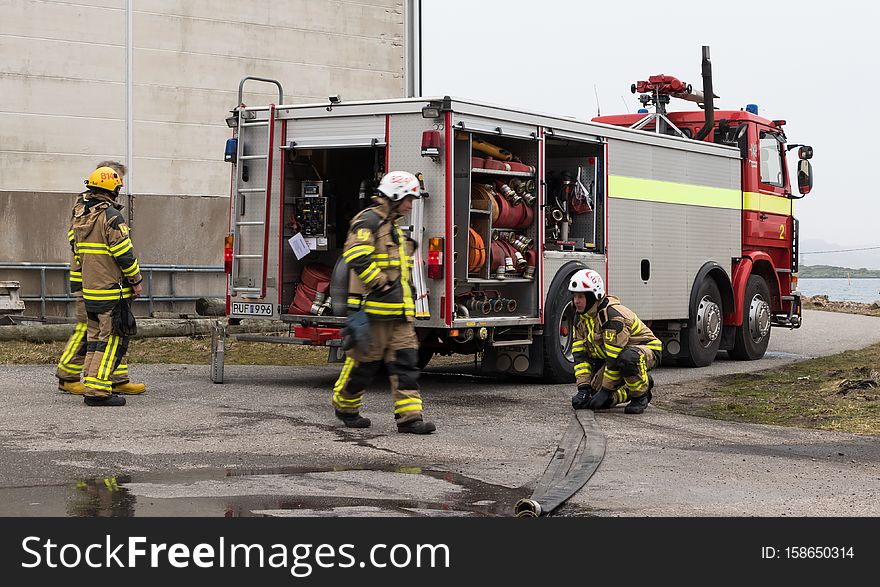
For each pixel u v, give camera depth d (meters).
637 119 14.05
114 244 8.64
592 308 8.99
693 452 7.21
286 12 17.67
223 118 17.20
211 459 6.63
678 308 12.63
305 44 17.84
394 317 7.68
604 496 5.88
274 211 10.43
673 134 14.12
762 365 13.30
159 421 7.98
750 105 14.58
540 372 10.80
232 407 8.77
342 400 7.88
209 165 17.14
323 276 10.37
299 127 10.30
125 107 16.48
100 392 8.61
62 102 16.05
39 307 15.95
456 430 7.95
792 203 15.05
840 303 28.66
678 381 11.36
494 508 5.55
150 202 16.70
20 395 9.22
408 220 9.63
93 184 8.83
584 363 9.11
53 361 11.87
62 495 5.61
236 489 5.82
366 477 6.22
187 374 11.06
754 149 14.06
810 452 7.25
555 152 11.68
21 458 6.51
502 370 11.00
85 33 16.17
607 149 11.48
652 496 5.90
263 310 10.49
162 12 16.70
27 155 15.85
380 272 7.62
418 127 9.70
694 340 12.88
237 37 17.28
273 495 5.70
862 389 10.13
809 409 9.15
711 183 13.26
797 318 15.15
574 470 6.47
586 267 11.20
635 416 8.83
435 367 12.77
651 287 12.20
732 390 10.48
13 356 12.06
